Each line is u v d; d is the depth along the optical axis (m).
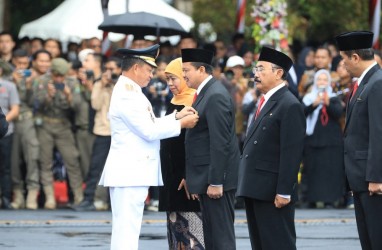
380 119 16.39
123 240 17.88
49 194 30.16
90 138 30.28
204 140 17.94
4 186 29.72
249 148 17.19
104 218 27.41
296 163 16.78
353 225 26.16
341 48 16.98
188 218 18.97
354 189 16.81
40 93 29.67
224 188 17.81
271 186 16.97
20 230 24.73
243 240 23.11
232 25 55.25
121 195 17.89
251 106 29.45
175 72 19.34
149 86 28.16
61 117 30.03
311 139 30.27
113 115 17.91
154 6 37.47
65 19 37.19
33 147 29.77
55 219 27.08
